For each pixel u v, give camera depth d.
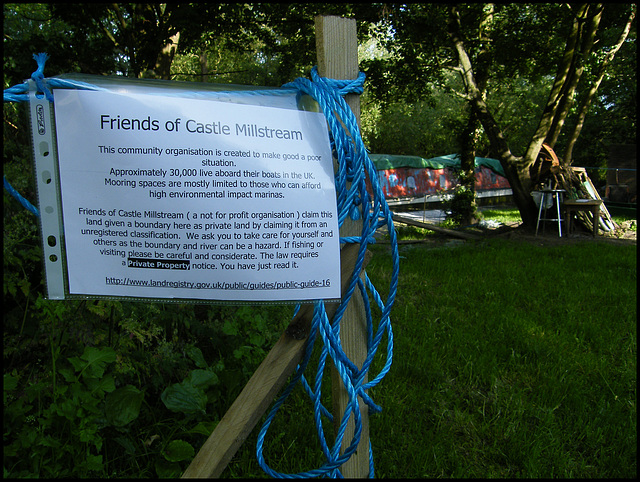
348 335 1.52
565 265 7.27
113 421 2.09
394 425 2.61
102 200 1.25
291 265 1.28
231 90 1.28
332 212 1.29
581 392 3.03
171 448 2.07
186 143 1.22
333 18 1.35
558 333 4.06
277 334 3.14
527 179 12.78
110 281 1.29
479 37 13.12
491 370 3.28
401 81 12.46
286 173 1.26
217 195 1.24
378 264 7.01
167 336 2.97
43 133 1.22
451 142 29.56
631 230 12.97
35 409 2.25
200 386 2.35
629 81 23.52
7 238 2.13
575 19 11.89
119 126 1.22
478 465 2.40
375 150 31.61
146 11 6.98
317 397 1.38
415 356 3.44
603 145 29.66
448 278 6.11
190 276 1.27
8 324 2.34
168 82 1.27
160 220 1.25
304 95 1.34
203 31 8.40
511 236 11.91
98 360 2.09
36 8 7.04
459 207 14.80
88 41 6.87
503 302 4.97
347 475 1.61
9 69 5.27
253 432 2.49
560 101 12.63
